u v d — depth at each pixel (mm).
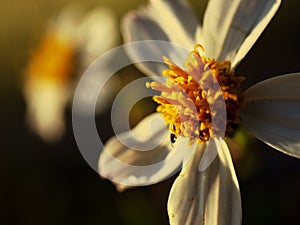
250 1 86
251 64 168
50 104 155
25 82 160
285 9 173
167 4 93
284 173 126
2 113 208
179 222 84
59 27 154
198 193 84
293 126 82
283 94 83
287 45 169
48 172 173
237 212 82
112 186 155
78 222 157
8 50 219
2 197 169
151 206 134
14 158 192
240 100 85
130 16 95
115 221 149
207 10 88
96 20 149
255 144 94
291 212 125
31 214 164
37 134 176
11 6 223
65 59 151
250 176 96
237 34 87
